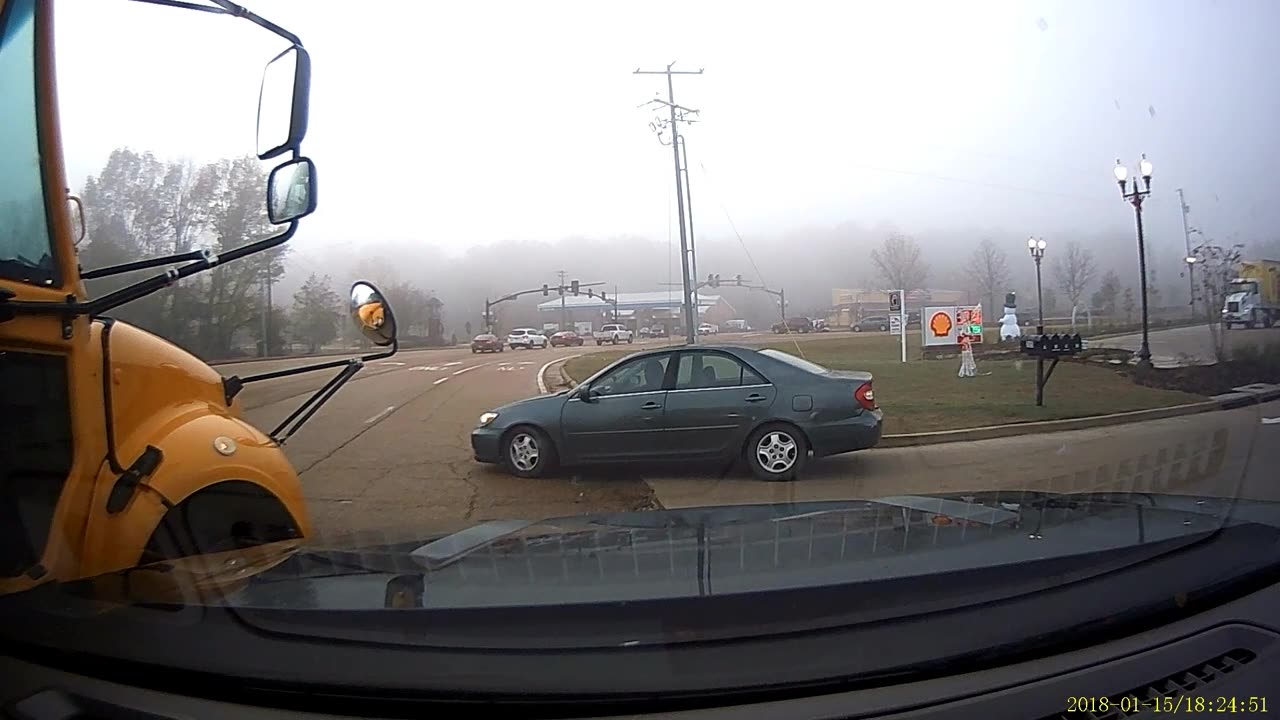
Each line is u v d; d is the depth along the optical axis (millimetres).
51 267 2824
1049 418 13312
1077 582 2598
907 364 25125
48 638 2279
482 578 2664
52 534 2762
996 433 12211
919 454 10727
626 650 2102
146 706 2076
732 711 1962
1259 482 8039
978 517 3578
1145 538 3082
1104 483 8352
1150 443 10977
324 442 12234
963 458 10312
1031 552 2885
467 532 3578
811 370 9102
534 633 2191
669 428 9016
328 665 2064
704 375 9172
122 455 3055
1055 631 2264
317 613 2311
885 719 1960
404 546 3207
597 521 3828
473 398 19438
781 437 8836
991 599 2432
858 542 3113
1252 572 2746
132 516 2930
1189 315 34531
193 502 3127
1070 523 3396
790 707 1979
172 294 7492
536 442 9297
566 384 22750
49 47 2809
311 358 25734
